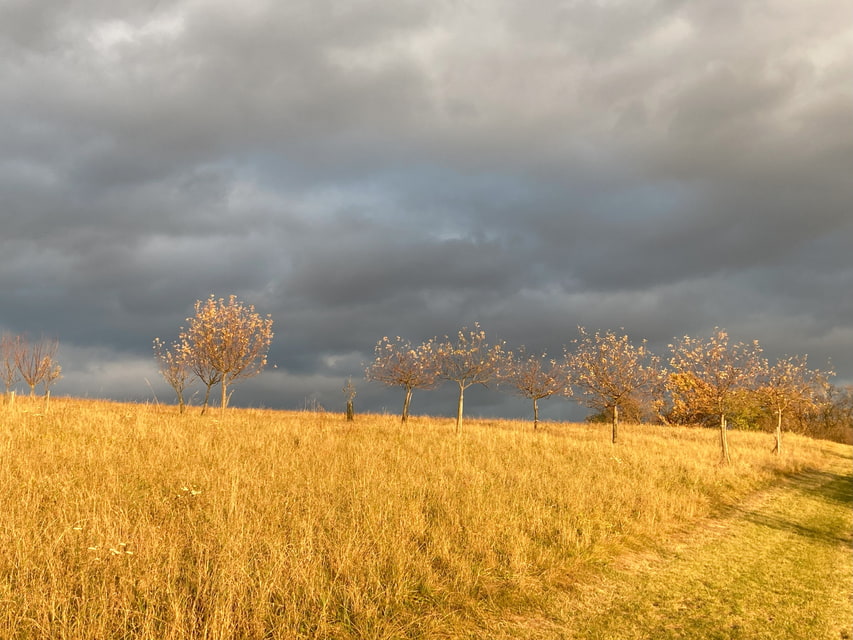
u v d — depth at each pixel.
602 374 27.61
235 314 28.17
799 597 8.02
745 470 19.73
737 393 26.53
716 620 6.89
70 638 4.78
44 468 10.01
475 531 8.56
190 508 8.57
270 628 5.46
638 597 7.41
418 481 11.48
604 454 18.28
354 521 8.19
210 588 5.92
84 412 17.27
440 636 5.79
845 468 26.73
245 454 13.35
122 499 8.48
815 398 31.95
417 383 31.14
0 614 5.00
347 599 6.07
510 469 14.09
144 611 5.36
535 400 34.00
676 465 17.70
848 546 11.48
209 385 27.56
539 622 6.37
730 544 10.54
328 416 30.25
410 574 6.93
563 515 10.12
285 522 8.14
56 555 6.18
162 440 13.84
